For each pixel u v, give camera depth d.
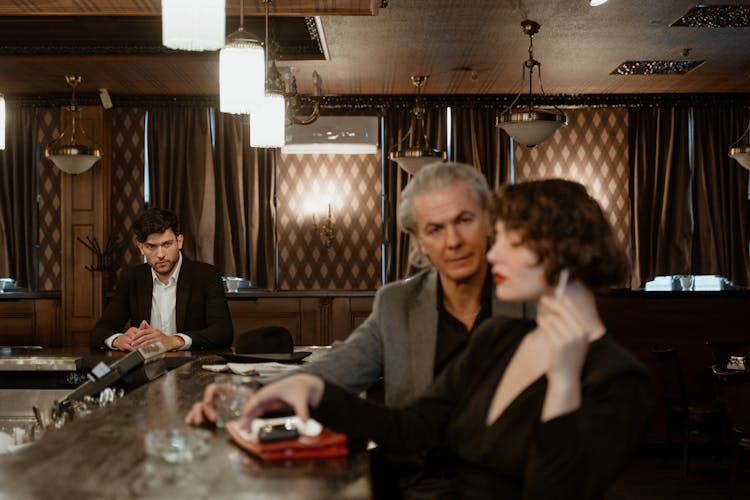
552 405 1.42
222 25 2.75
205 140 8.23
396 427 1.86
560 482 1.41
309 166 8.31
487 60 6.87
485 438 1.70
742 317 7.64
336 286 8.30
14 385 4.08
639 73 7.37
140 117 8.27
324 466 1.61
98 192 8.07
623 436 1.49
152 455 1.66
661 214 8.20
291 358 3.31
